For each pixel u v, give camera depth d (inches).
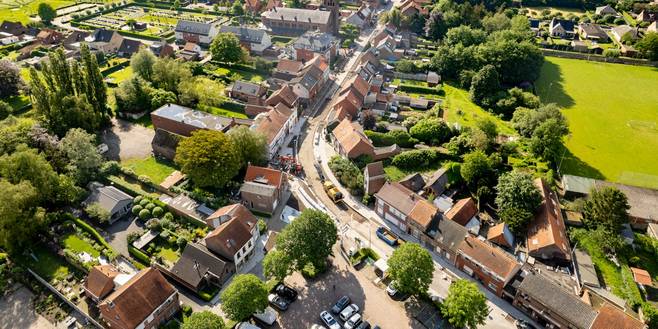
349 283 3526.1
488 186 4411.9
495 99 6220.5
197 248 3508.9
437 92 6653.5
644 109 6397.6
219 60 7175.2
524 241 3922.2
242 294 2982.3
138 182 4542.3
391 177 4746.6
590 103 6545.3
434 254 3816.4
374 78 6673.2
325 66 6855.3
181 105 5999.0
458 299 2994.6
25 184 3735.2
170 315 3255.4
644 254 3895.2
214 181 4242.1
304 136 5511.8
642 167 5078.7
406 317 3245.6
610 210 3858.3
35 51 7529.5
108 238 3887.8
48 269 3622.0
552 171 4753.9
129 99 5610.2
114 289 3302.2
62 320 3272.6
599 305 3294.8
